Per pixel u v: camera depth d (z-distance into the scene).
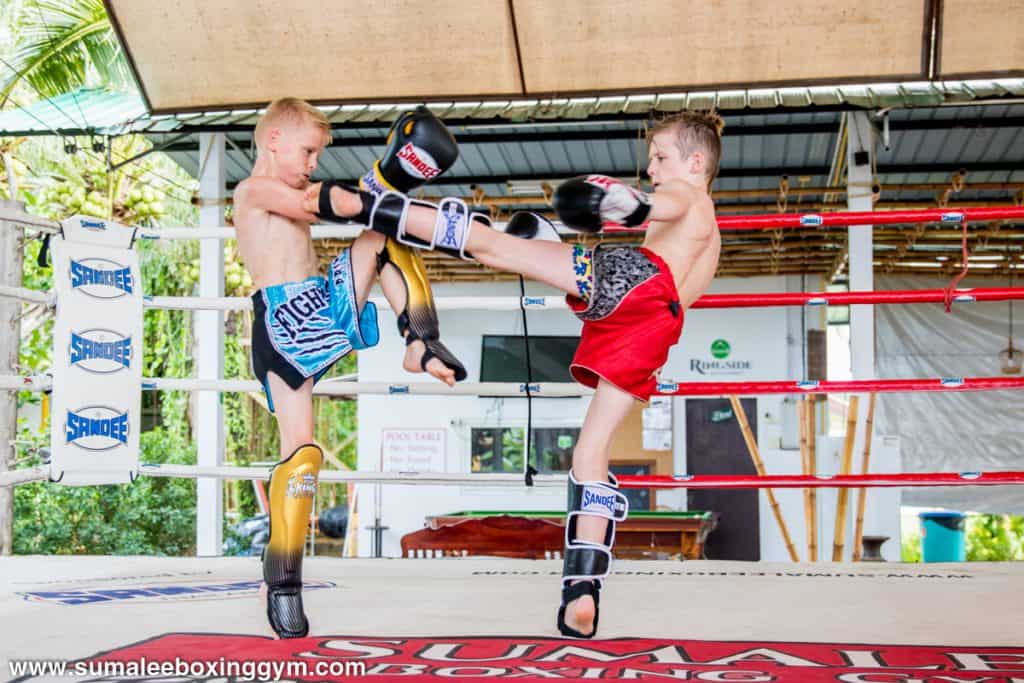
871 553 8.19
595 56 6.75
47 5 9.20
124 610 2.66
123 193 11.66
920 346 12.99
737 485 3.86
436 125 2.29
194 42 6.89
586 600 2.29
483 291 12.61
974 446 12.80
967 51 6.48
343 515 14.23
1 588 3.14
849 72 6.70
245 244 2.47
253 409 14.63
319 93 7.10
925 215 3.83
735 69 6.74
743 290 13.16
